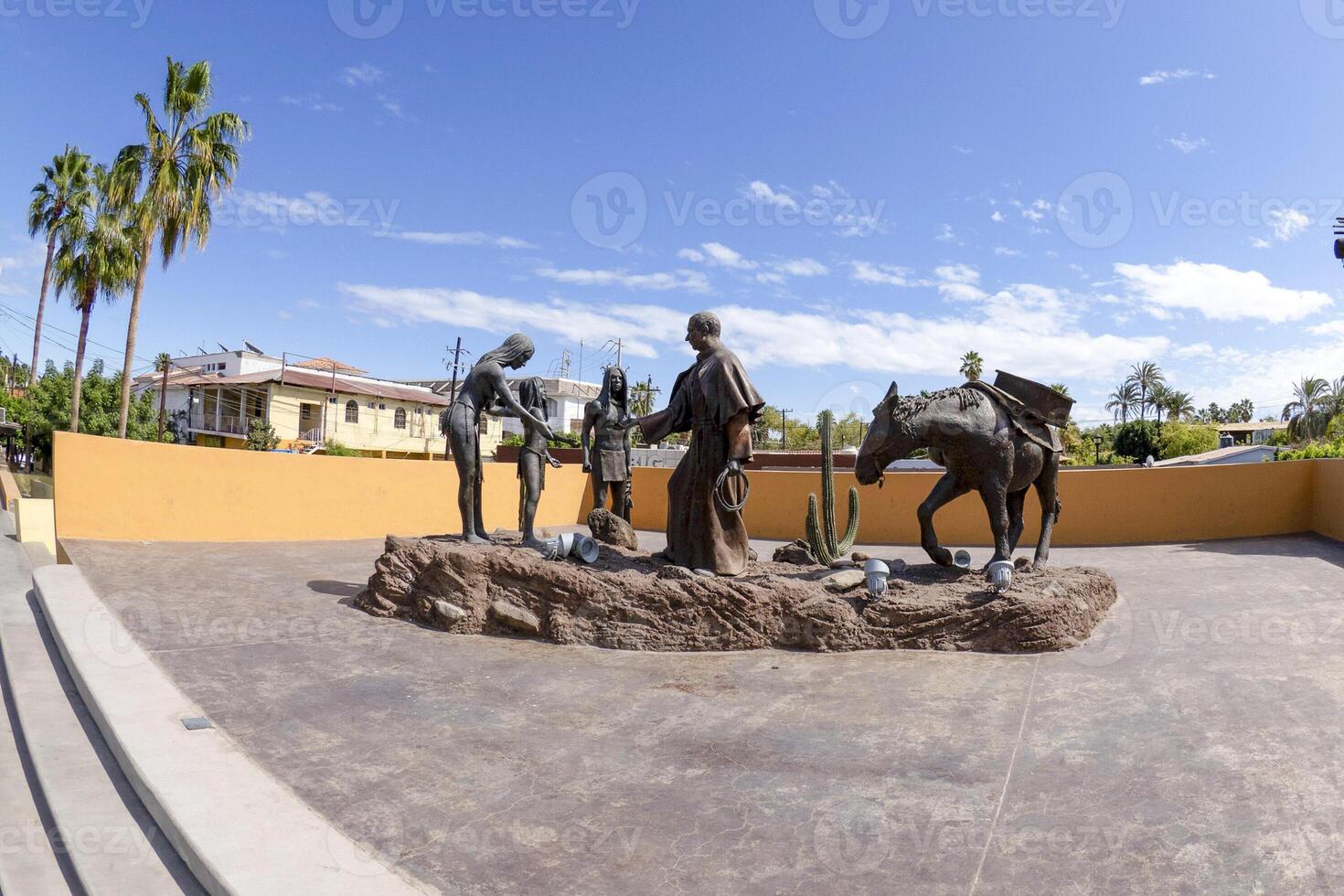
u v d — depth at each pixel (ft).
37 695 17.11
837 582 23.99
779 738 15.81
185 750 13.56
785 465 98.94
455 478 52.75
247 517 41.50
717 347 25.05
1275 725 15.65
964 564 27.40
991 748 15.08
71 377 117.91
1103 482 50.03
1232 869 10.61
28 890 10.30
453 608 24.34
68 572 27.76
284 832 10.96
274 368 160.15
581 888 10.33
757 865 10.96
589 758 14.73
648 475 63.87
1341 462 44.70
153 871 10.53
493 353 29.14
